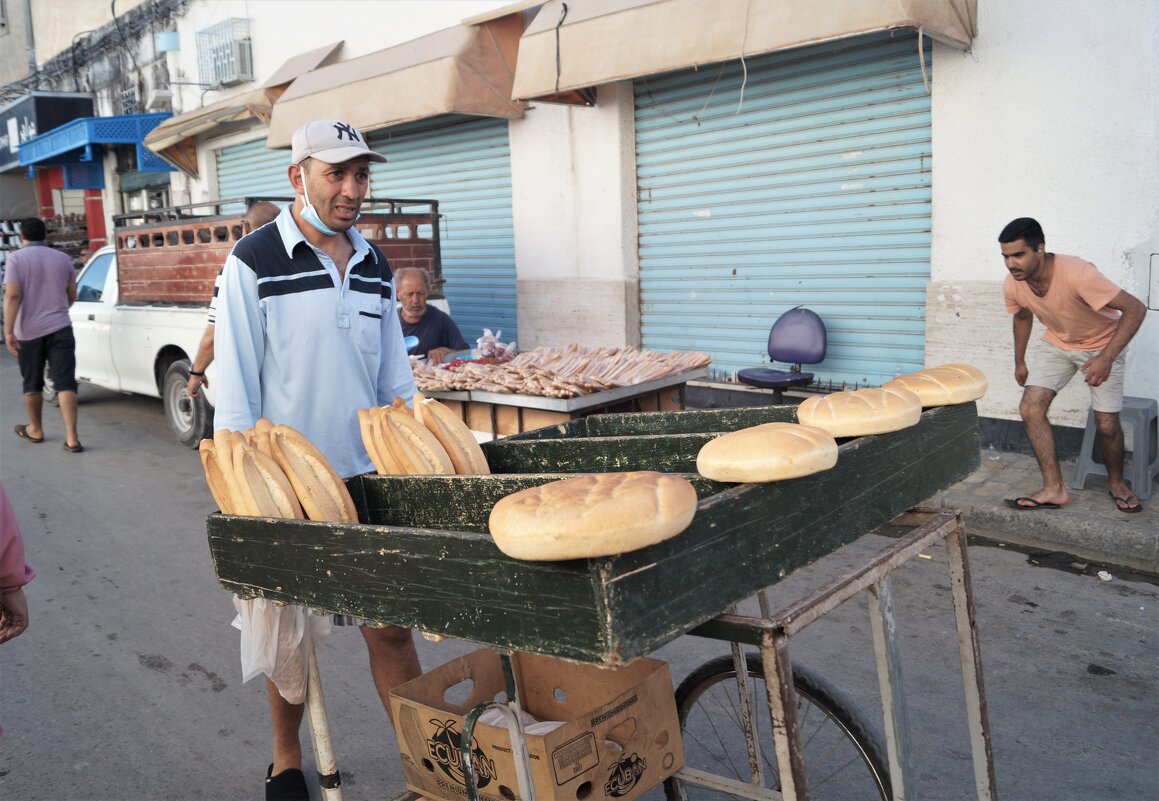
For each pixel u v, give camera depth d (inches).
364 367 104.7
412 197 406.9
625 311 323.3
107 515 237.1
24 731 132.6
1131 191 205.5
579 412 179.5
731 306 299.9
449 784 86.0
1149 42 197.6
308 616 91.0
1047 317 183.5
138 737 130.3
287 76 431.2
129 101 669.3
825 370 277.6
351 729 131.3
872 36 248.1
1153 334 205.9
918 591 166.2
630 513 46.6
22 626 86.4
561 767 76.4
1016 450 232.2
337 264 102.7
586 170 324.8
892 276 257.9
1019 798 107.0
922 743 118.7
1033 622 152.3
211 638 162.1
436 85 319.9
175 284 302.2
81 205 813.9
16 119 734.5
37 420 322.3
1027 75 216.7
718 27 235.1
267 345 99.0
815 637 149.9
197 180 573.0
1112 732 119.6
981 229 230.8
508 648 54.1
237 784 118.3
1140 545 172.7
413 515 79.4
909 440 74.3
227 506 80.3
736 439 60.7
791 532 60.9
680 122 299.6
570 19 273.1
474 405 192.9
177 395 306.3
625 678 90.7
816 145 267.3
